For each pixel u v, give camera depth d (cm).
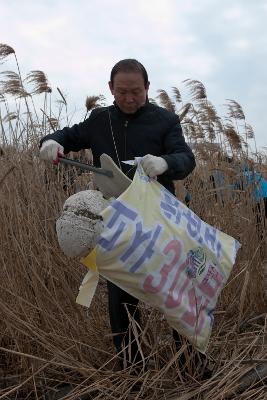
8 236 326
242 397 274
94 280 250
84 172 402
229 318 386
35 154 373
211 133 557
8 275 313
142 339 286
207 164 477
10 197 330
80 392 274
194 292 263
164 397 274
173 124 293
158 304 253
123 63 285
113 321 294
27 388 298
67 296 321
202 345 268
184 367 290
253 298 393
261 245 435
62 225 249
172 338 310
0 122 386
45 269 321
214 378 290
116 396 276
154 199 260
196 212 423
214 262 269
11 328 301
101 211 248
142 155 291
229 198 443
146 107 295
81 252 250
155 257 248
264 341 342
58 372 292
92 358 312
